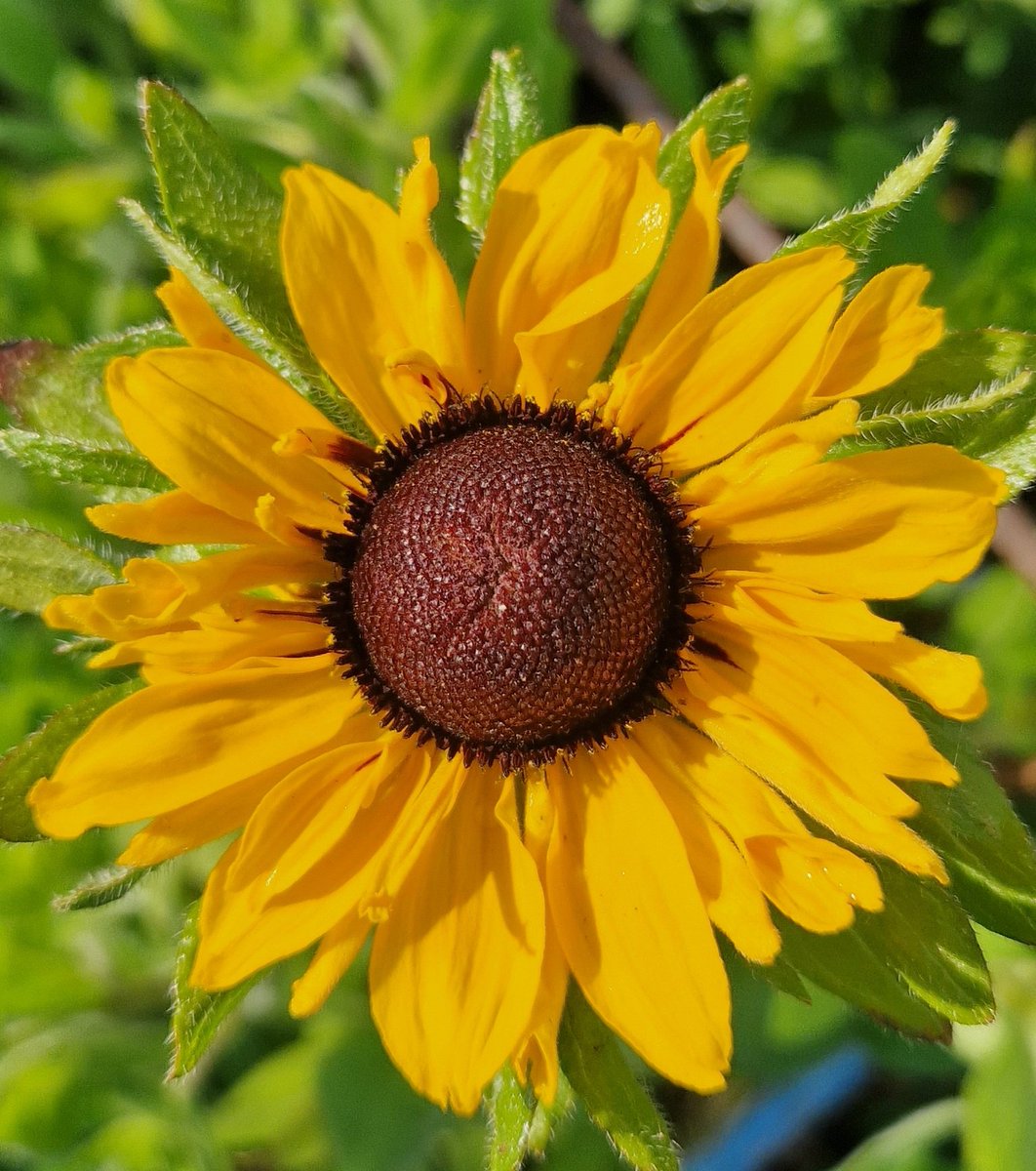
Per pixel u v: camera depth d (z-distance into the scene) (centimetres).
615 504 16
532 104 16
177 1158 21
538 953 16
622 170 15
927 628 23
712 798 16
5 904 21
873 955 16
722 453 16
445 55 21
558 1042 16
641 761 16
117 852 22
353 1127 21
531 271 16
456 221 18
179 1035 15
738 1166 23
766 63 24
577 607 16
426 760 16
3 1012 21
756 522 16
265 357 16
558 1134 21
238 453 16
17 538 16
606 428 16
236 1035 23
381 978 16
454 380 16
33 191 23
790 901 15
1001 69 24
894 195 15
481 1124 22
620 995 16
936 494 15
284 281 16
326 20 23
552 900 16
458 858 16
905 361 15
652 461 16
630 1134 15
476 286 16
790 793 16
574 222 16
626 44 25
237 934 15
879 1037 21
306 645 16
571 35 23
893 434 16
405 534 16
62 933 22
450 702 16
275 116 23
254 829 15
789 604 16
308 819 16
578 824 16
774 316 15
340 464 16
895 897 16
